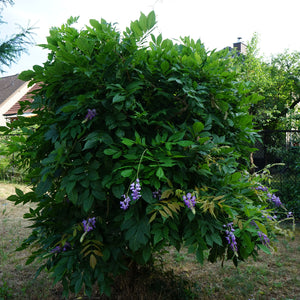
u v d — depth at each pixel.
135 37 2.41
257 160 10.29
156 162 2.25
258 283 3.65
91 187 2.31
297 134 7.12
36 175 2.46
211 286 3.53
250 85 3.09
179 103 2.62
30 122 2.73
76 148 2.40
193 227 2.36
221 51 2.97
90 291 2.38
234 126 2.96
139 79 2.43
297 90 17.70
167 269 3.93
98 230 2.45
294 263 4.22
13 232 5.36
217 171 2.57
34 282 3.52
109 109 2.34
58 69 2.39
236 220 2.19
